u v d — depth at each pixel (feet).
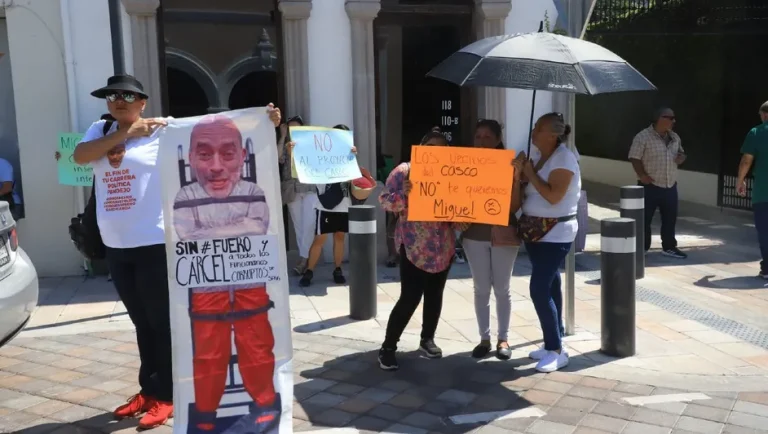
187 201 12.41
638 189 25.91
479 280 17.65
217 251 12.55
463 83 14.57
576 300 23.36
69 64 25.86
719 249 31.27
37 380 16.72
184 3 27.50
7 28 25.75
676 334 19.79
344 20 28.14
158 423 14.07
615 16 43.04
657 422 14.15
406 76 30.19
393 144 30.50
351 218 21.30
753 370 17.03
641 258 26.22
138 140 13.41
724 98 40.19
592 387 15.98
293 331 20.33
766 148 25.30
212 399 12.61
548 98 30.25
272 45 28.68
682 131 45.09
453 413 14.78
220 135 12.46
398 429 14.06
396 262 28.37
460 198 15.84
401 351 18.57
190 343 12.54
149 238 13.39
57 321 21.57
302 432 13.93
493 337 19.61
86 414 14.75
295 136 24.13
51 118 26.25
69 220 26.68
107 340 19.79
